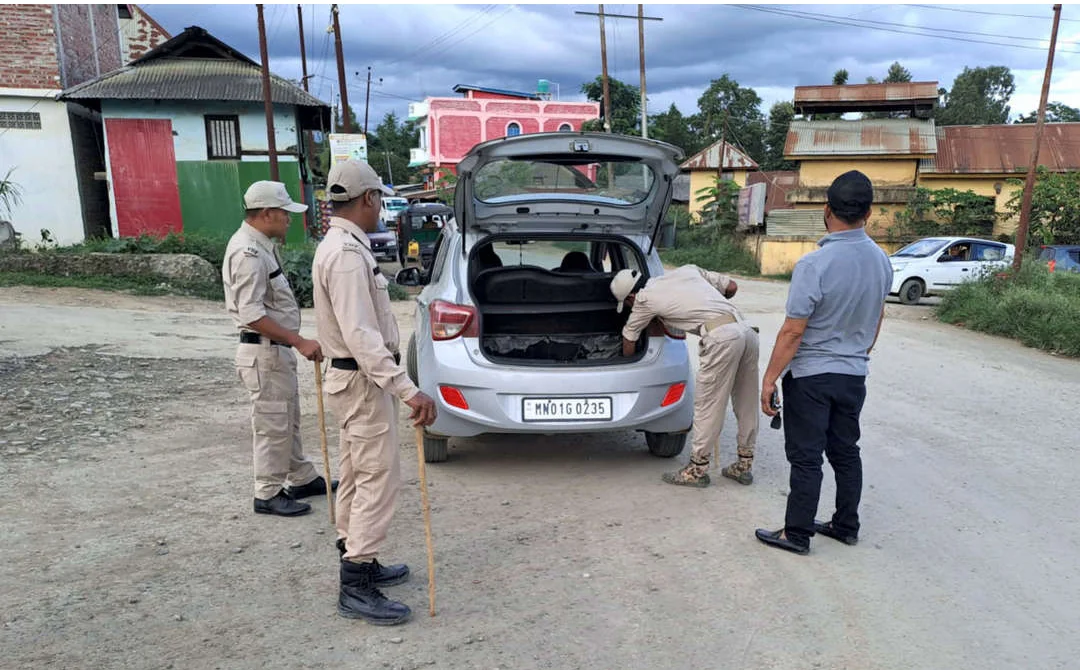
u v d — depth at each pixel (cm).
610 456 523
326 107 1759
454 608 311
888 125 2670
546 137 461
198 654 271
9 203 1575
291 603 311
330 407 305
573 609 311
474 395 455
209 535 373
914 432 589
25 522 376
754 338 446
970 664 274
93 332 887
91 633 282
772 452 538
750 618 305
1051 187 2289
